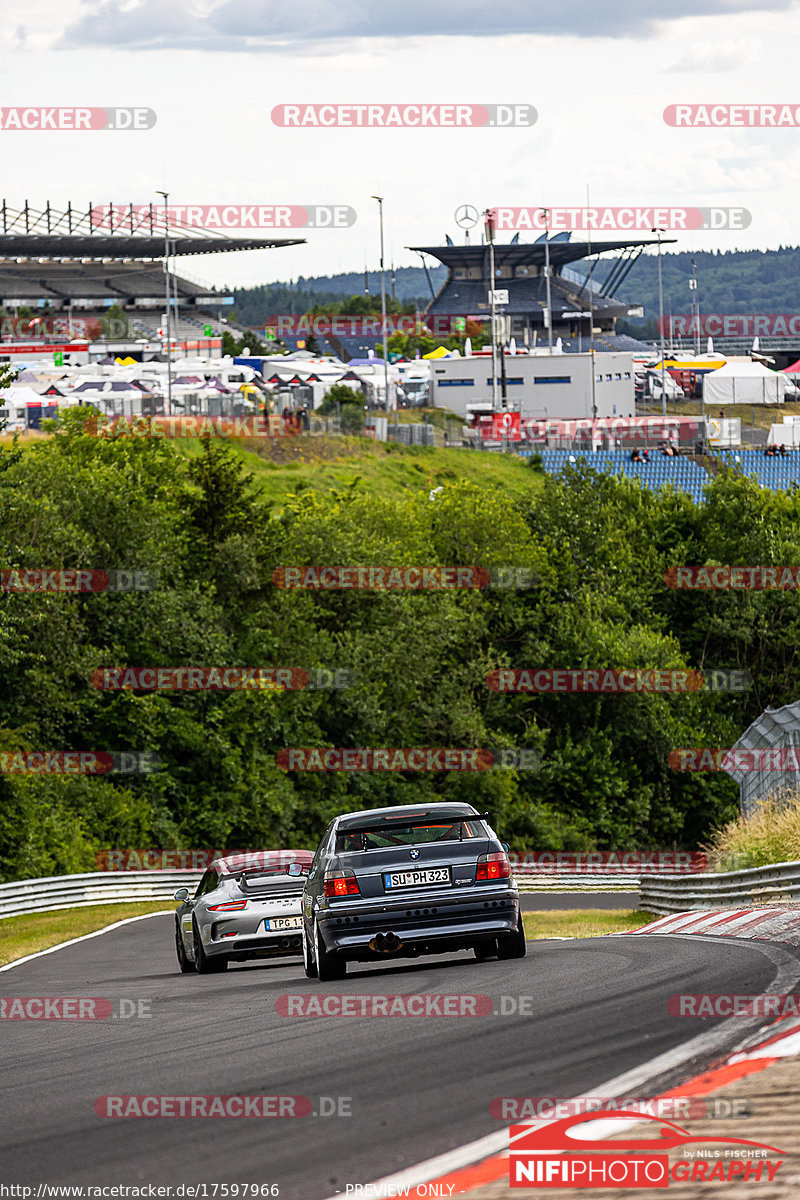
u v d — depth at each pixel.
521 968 29.86
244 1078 18.34
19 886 80.12
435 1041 20.19
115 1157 14.52
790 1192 11.62
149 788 116.88
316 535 143.25
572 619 154.25
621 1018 20.77
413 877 31.30
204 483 140.75
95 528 123.75
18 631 105.06
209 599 129.88
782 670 172.75
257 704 123.56
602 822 143.25
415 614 143.25
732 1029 18.81
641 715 148.62
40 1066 21.23
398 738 139.00
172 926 70.38
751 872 49.91
